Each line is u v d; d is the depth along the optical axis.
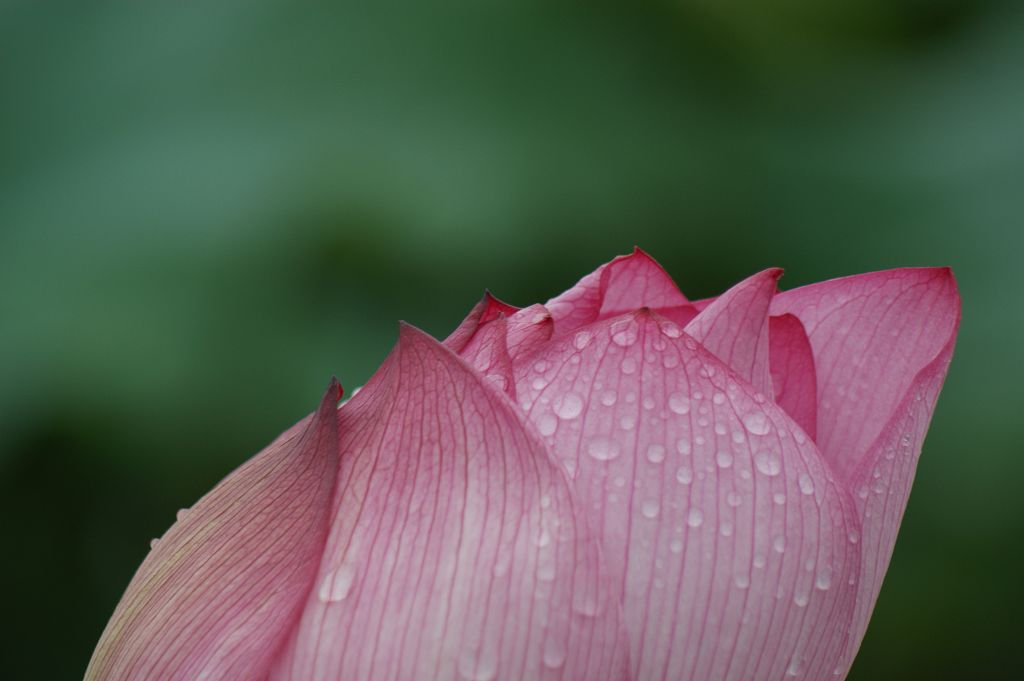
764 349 0.48
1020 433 0.84
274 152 0.88
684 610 0.47
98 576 0.87
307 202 0.85
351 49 0.94
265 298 0.83
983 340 0.90
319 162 0.87
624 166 0.93
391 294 0.84
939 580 0.83
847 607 0.47
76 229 0.89
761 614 0.47
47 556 0.85
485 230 0.86
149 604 0.47
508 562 0.46
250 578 0.46
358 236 0.84
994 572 0.83
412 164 0.88
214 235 0.85
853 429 0.51
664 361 0.47
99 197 0.91
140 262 0.85
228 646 0.46
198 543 0.47
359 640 0.46
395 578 0.46
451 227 0.85
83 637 0.87
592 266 0.89
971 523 0.83
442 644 0.46
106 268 0.85
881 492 0.49
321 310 0.84
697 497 0.47
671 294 0.52
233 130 0.91
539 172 0.90
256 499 0.47
